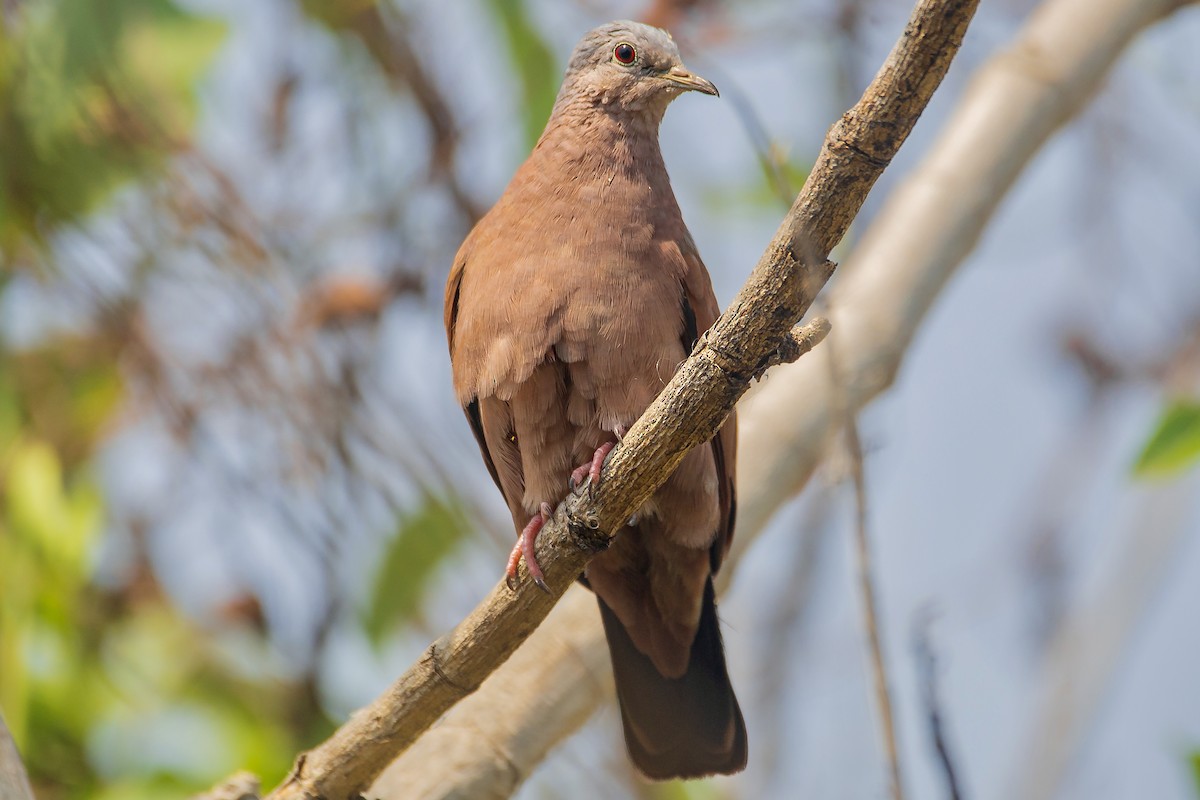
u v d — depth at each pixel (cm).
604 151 880
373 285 1141
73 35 1026
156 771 1059
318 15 1145
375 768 722
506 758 798
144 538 1152
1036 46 1011
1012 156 977
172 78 1080
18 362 1149
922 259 938
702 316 850
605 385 815
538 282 818
